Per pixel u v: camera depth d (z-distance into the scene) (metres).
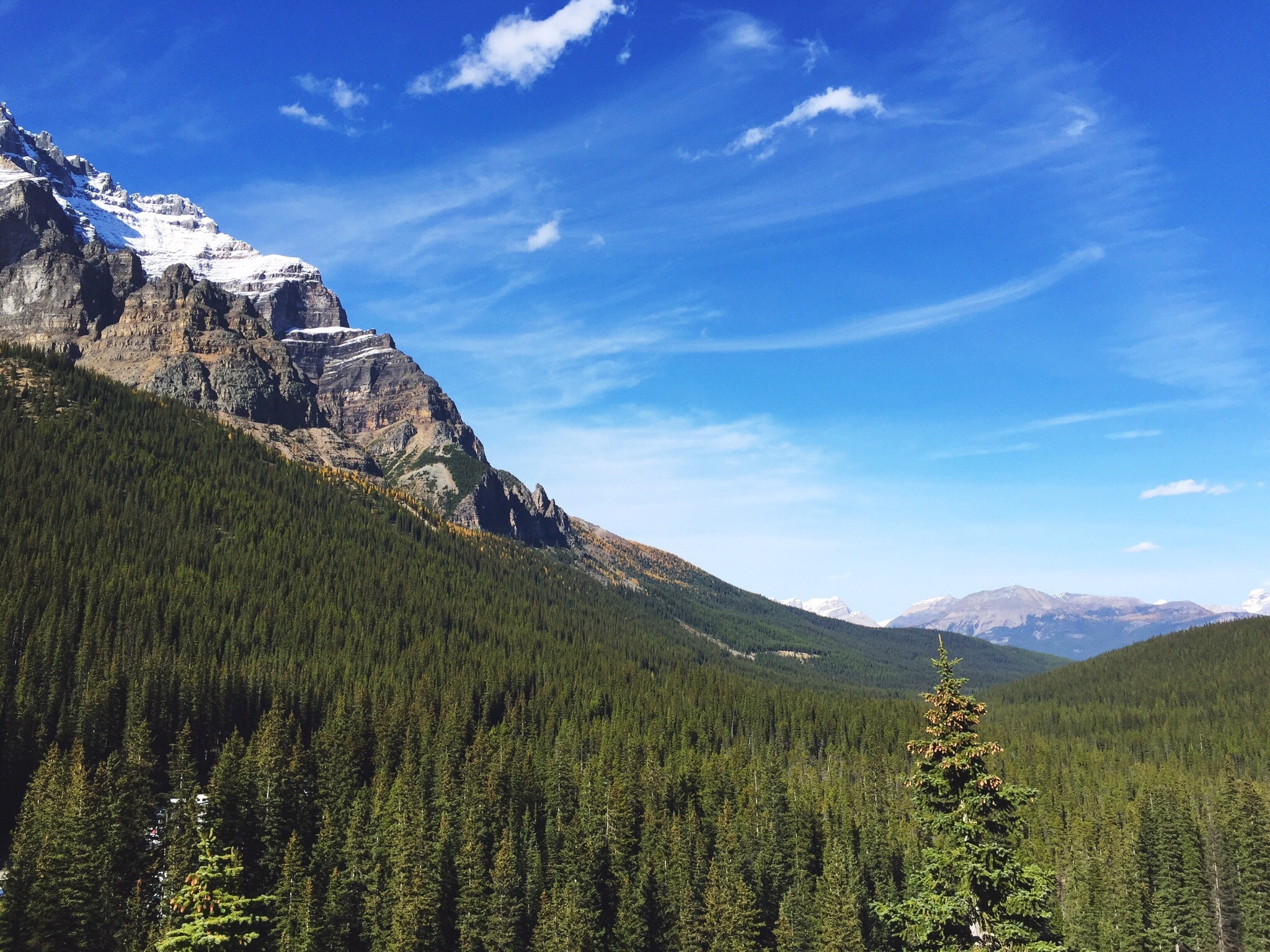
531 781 132.88
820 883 113.56
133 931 75.44
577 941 92.94
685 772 145.38
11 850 95.12
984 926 31.56
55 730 128.00
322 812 116.75
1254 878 119.62
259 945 33.25
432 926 91.44
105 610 158.75
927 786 33.44
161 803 113.44
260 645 171.88
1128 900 117.00
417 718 149.38
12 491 187.00
